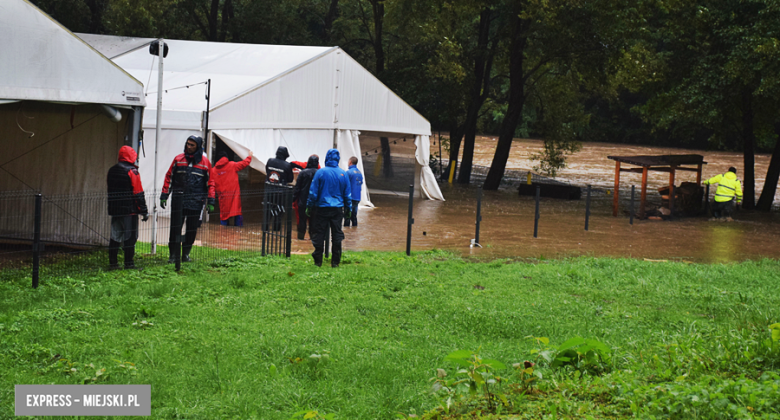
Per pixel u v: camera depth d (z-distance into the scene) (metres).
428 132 23.42
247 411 4.36
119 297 7.16
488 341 6.17
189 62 18.86
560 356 5.13
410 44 32.97
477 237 13.74
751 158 25.95
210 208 9.77
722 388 4.06
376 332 6.33
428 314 7.12
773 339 4.96
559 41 26.80
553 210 21.83
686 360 4.98
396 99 21.56
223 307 7.00
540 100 34.28
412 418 4.26
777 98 22.06
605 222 19.33
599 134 75.88
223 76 17.53
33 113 10.19
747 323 6.57
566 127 33.59
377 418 4.40
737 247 15.55
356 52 39.59
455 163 32.75
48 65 8.44
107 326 6.09
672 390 4.13
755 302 8.30
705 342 5.59
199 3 33.19
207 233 12.67
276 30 34.34
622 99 74.50
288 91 17.30
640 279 9.73
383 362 5.33
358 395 4.71
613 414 4.06
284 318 6.71
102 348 5.44
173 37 35.31
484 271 10.19
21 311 6.34
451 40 27.39
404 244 13.46
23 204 10.19
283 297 7.64
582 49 26.50
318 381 4.92
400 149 30.69
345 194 9.91
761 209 25.61
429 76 29.84
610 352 5.34
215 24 33.75
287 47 20.05
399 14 28.25
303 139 18.09
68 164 10.27
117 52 18.69
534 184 27.22
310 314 6.88
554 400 4.32
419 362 5.45
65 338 5.62
